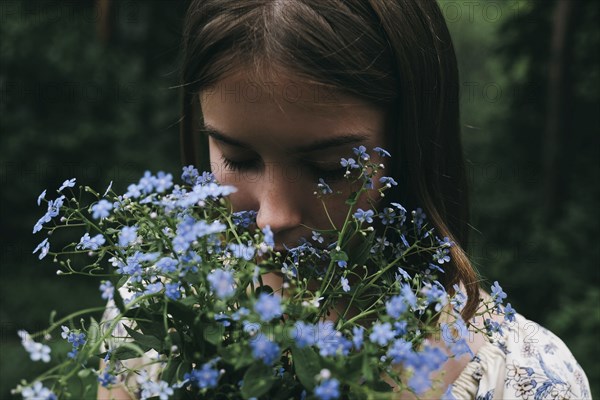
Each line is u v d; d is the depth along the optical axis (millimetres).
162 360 741
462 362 1056
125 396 1064
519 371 1080
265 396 744
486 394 1048
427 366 631
